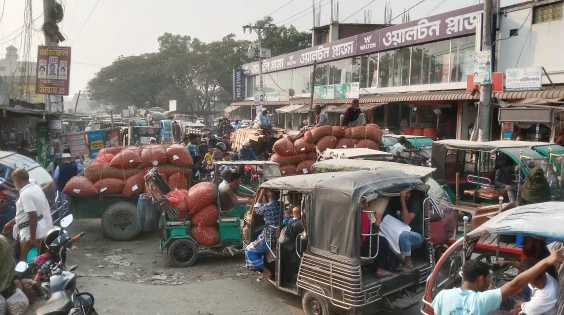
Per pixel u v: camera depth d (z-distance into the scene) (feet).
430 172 28.32
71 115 91.15
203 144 58.90
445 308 12.37
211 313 21.79
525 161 30.53
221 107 240.53
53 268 17.66
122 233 35.06
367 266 20.68
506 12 60.75
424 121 76.74
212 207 29.68
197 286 25.32
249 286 25.64
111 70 244.01
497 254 18.19
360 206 18.81
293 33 163.02
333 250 19.58
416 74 77.82
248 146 50.70
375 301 19.20
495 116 58.65
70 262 28.68
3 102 46.14
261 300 23.58
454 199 35.09
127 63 242.58
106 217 34.78
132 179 35.45
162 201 29.37
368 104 80.69
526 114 41.81
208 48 226.17
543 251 15.79
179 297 23.48
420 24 74.54
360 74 94.17
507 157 35.83
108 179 35.29
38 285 20.92
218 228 29.86
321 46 106.63
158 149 36.40
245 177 44.24
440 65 72.43
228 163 31.32
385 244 20.39
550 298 13.38
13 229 22.89
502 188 32.78
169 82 237.04
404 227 20.67
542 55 56.49
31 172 29.84
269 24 158.20
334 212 19.56
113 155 38.09
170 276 27.40
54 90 54.54
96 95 249.96
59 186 38.04
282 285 23.21
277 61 133.59
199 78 215.31
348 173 21.16
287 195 24.48
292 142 47.37
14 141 55.52
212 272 28.27
